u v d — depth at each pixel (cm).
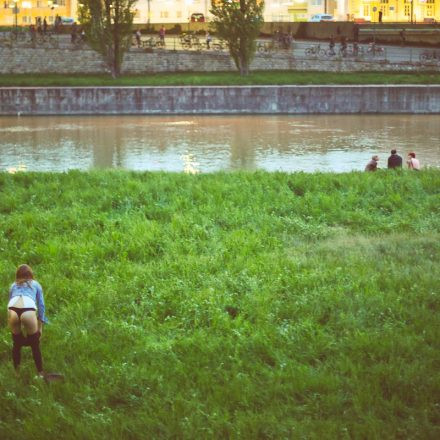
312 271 1850
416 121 6078
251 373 1309
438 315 1548
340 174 3150
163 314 1602
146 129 5700
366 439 1099
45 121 6216
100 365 1351
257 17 7138
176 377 1302
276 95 6619
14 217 2434
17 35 8100
